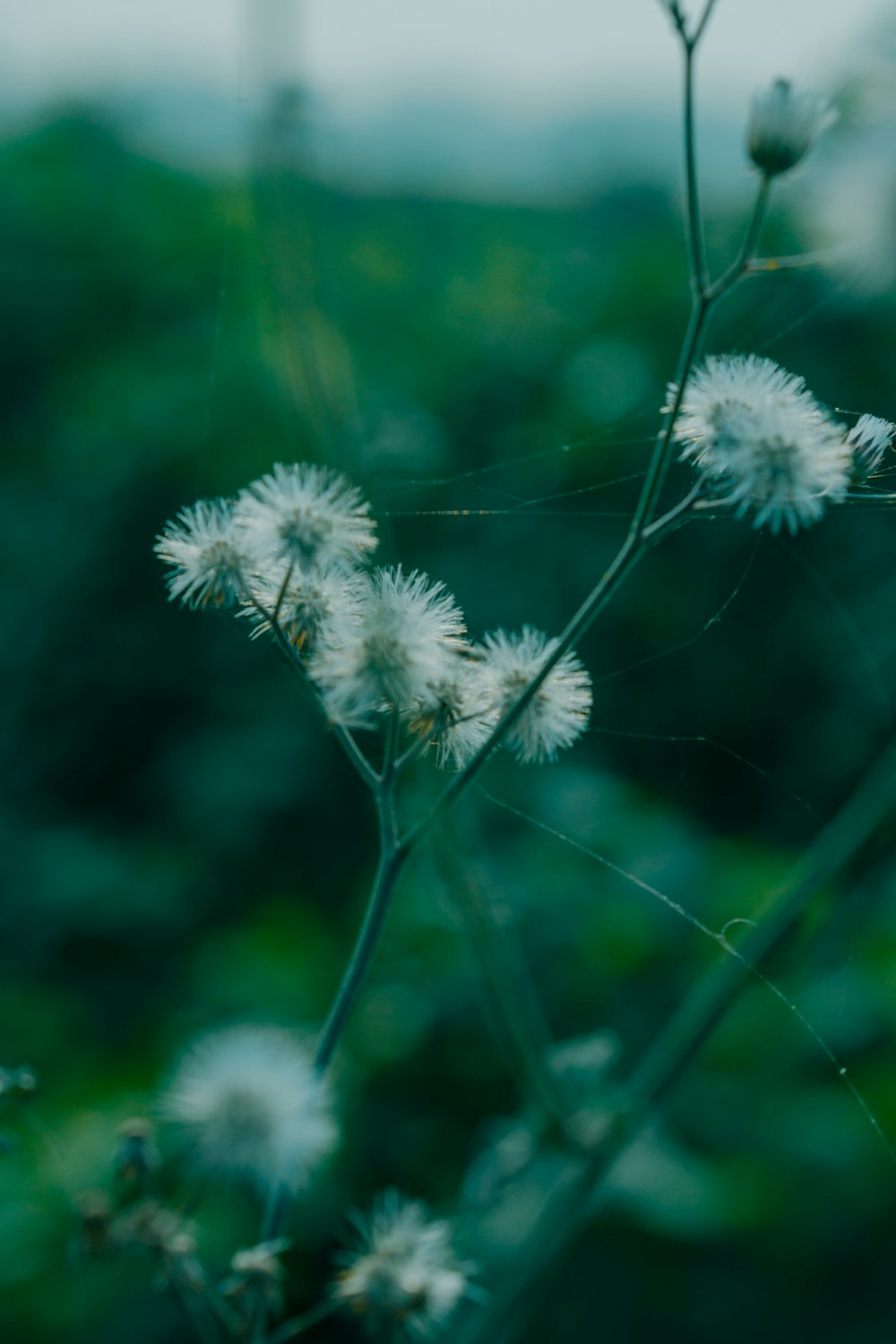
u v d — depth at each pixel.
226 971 4.43
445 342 6.04
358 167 7.27
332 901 5.20
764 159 1.44
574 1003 3.67
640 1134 2.16
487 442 5.39
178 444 6.30
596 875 3.67
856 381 3.03
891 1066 3.21
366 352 5.87
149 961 4.99
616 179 7.05
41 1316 3.01
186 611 6.20
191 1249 1.43
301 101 2.61
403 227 7.18
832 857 2.09
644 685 3.24
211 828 5.46
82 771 5.98
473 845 2.52
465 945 2.54
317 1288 3.06
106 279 7.70
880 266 1.70
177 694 6.05
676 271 5.89
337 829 5.49
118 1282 3.10
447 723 1.36
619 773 3.72
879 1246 3.10
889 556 3.57
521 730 1.36
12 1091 1.54
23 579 6.48
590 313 5.95
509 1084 3.71
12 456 7.08
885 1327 2.97
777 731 3.61
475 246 7.25
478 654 1.39
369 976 4.20
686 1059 2.19
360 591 1.35
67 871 5.35
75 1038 4.48
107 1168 3.27
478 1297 1.57
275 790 5.51
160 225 7.98
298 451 2.86
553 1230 2.12
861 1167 3.18
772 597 3.69
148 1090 3.73
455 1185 3.44
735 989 2.18
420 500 2.86
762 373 1.37
